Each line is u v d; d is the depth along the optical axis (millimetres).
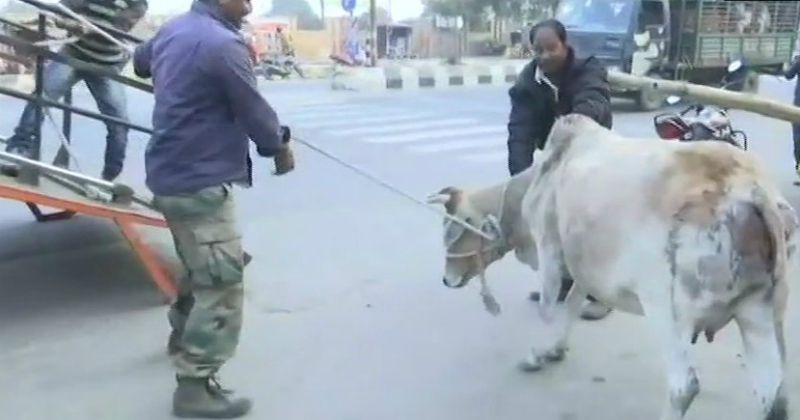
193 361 4352
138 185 8953
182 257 4309
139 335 5422
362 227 7914
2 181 5426
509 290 6281
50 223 7871
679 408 3682
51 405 4539
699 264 3551
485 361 5090
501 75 22188
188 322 4352
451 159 11117
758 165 3734
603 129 4273
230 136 4211
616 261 3848
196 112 4137
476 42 29750
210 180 4160
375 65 23859
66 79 7031
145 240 6383
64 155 6941
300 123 14039
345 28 28453
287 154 4414
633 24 18281
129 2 7234
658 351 5191
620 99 18656
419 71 21156
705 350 5219
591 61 5344
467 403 4582
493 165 10750
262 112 4133
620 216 3797
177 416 4426
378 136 12820
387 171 10344
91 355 5133
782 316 3723
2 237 7473
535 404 4578
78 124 12320
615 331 5496
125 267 6660
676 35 19469
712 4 19969
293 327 5566
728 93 5137
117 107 7543
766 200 3549
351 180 9844
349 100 17609
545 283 4586
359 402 4582
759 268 3559
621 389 4738
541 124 5641
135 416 4430
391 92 19344
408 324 5637
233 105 4137
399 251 7199
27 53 5949
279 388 4730
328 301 6039
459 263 5047
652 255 3676
